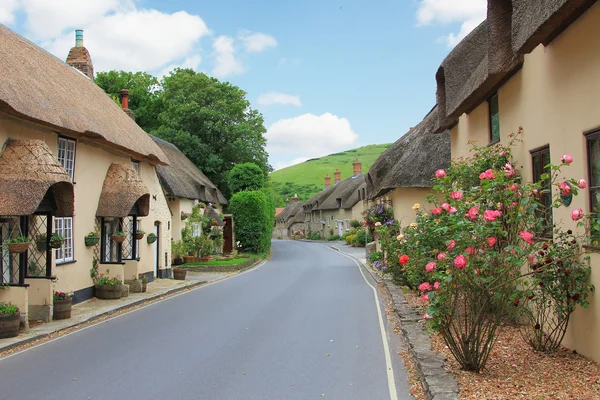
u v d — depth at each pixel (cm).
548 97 770
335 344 865
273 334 950
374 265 2352
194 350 830
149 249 1925
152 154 1803
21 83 1081
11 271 1097
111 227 1602
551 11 632
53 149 1205
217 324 1057
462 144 1394
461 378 591
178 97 3878
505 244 664
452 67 1324
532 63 843
